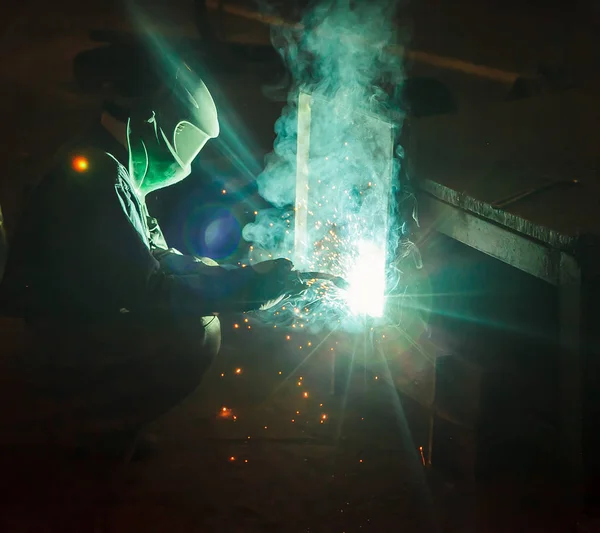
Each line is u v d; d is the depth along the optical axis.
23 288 3.07
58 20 9.41
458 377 3.38
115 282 3.01
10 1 9.62
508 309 3.33
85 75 8.35
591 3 5.95
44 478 3.24
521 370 3.29
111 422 3.30
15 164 7.66
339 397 4.43
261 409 4.23
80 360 3.17
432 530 2.88
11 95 8.39
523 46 7.96
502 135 3.85
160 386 3.36
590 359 2.89
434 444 3.46
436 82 4.82
